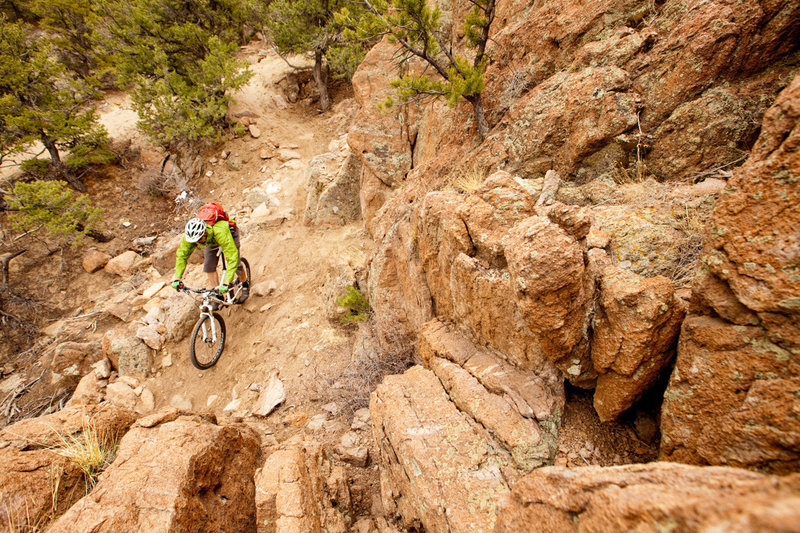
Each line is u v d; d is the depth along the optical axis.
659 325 1.95
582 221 2.21
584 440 2.35
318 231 9.29
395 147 8.02
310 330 6.68
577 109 3.78
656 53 3.45
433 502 2.20
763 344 1.47
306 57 15.52
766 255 1.45
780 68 2.91
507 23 5.97
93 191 13.11
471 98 5.18
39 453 2.55
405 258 4.79
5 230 11.83
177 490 2.37
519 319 2.66
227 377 6.36
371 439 4.08
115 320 8.55
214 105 12.75
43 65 12.34
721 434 1.54
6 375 8.62
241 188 12.41
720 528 0.70
